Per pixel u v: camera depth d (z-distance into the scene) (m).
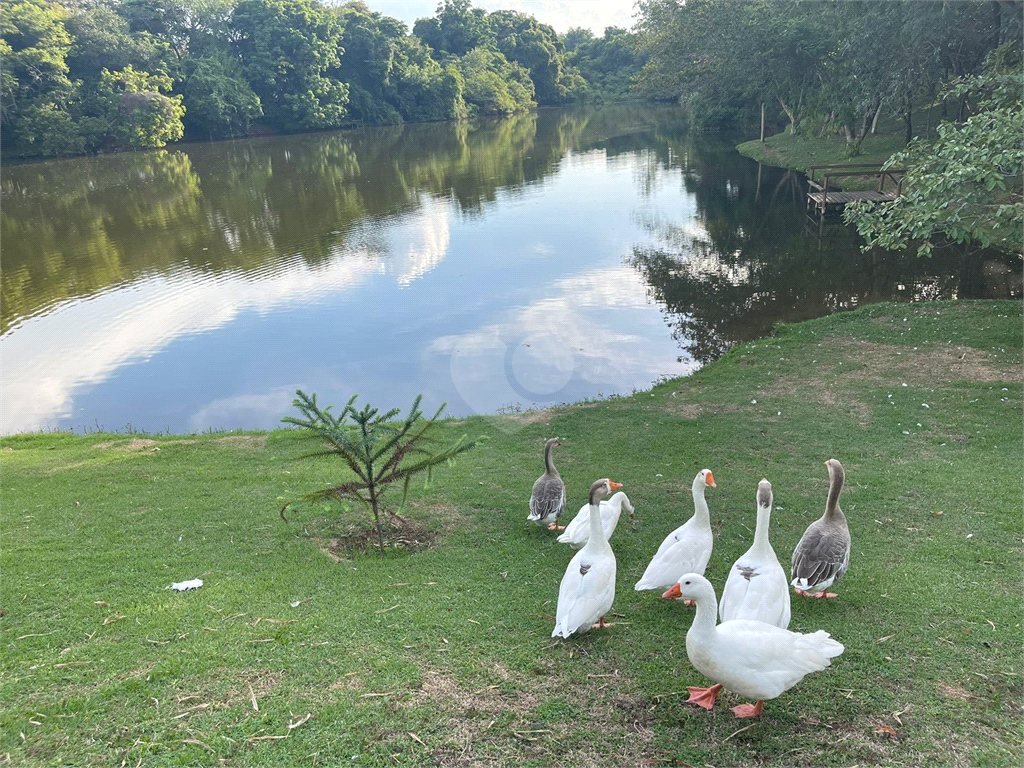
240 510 11.01
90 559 9.17
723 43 52.12
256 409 19.45
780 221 38.12
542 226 40.62
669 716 5.89
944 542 9.45
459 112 117.25
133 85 76.62
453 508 11.07
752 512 10.66
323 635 7.09
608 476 12.45
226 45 95.31
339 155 75.50
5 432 18.39
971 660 6.72
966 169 16.41
